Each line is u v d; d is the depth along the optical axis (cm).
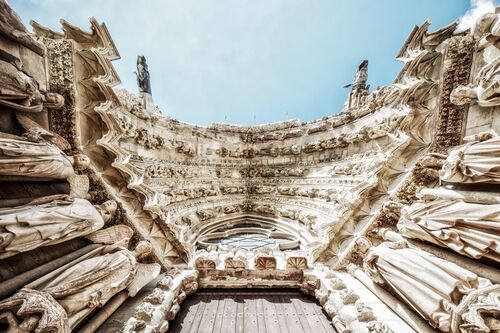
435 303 257
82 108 428
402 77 481
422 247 356
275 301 465
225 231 829
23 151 267
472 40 381
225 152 1053
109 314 333
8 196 288
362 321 333
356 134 695
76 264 303
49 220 262
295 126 1006
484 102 321
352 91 966
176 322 399
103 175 471
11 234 216
